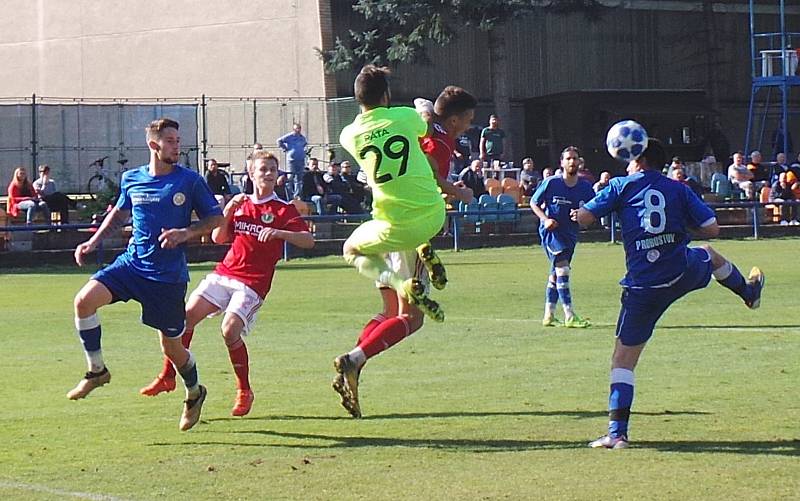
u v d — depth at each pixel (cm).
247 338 1814
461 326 1930
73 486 914
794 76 5488
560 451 1023
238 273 1231
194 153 4741
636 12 6444
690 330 1825
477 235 4169
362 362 1148
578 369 1477
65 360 1605
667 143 5897
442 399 1280
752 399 1248
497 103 5678
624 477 923
